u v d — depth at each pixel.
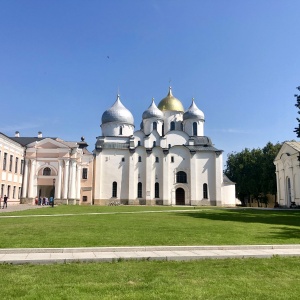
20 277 8.46
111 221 24.09
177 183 70.94
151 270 9.36
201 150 72.25
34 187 60.47
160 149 72.00
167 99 80.88
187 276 8.73
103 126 76.56
